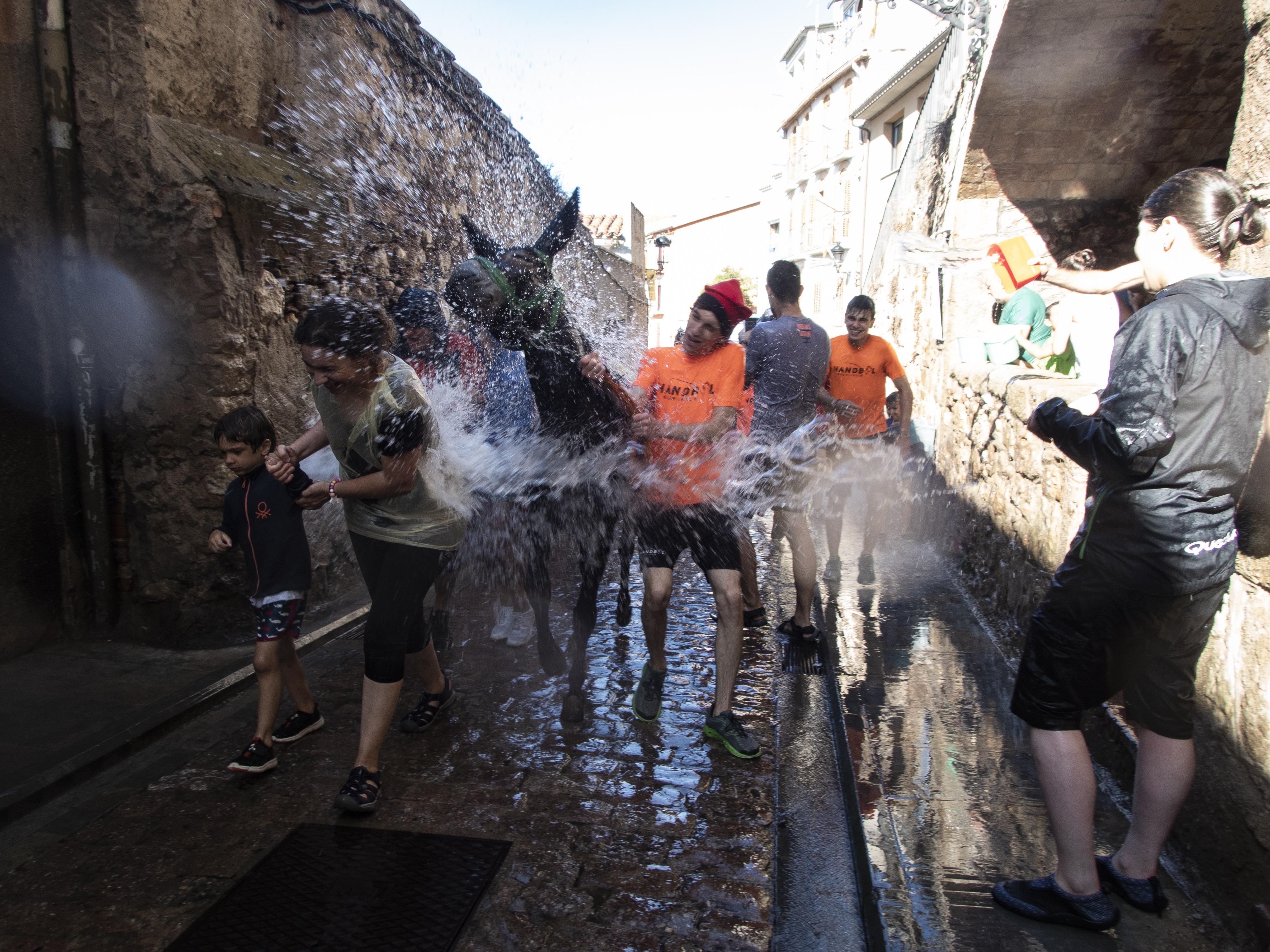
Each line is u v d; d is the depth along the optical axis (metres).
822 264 28.38
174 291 3.93
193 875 2.47
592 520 3.50
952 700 3.73
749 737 3.26
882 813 2.78
